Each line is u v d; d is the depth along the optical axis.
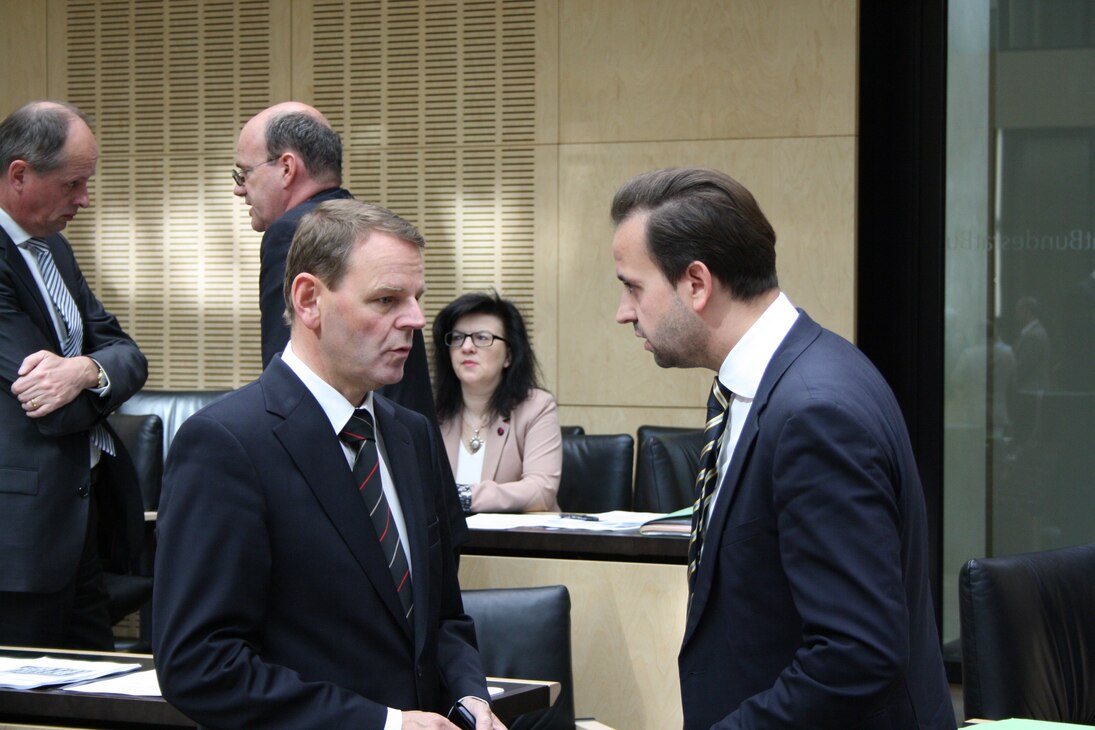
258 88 6.36
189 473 1.83
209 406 1.89
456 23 6.15
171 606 1.79
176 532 1.82
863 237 5.86
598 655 3.50
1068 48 5.52
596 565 3.52
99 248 6.55
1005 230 5.62
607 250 5.98
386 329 1.89
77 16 6.54
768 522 1.75
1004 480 5.64
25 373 3.12
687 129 5.89
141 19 6.47
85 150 3.22
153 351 6.50
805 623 1.68
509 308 4.35
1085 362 5.54
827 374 1.75
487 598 3.06
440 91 6.18
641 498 4.69
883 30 5.79
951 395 5.70
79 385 3.18
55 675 2.25
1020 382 5.61
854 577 1.63
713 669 1.81
